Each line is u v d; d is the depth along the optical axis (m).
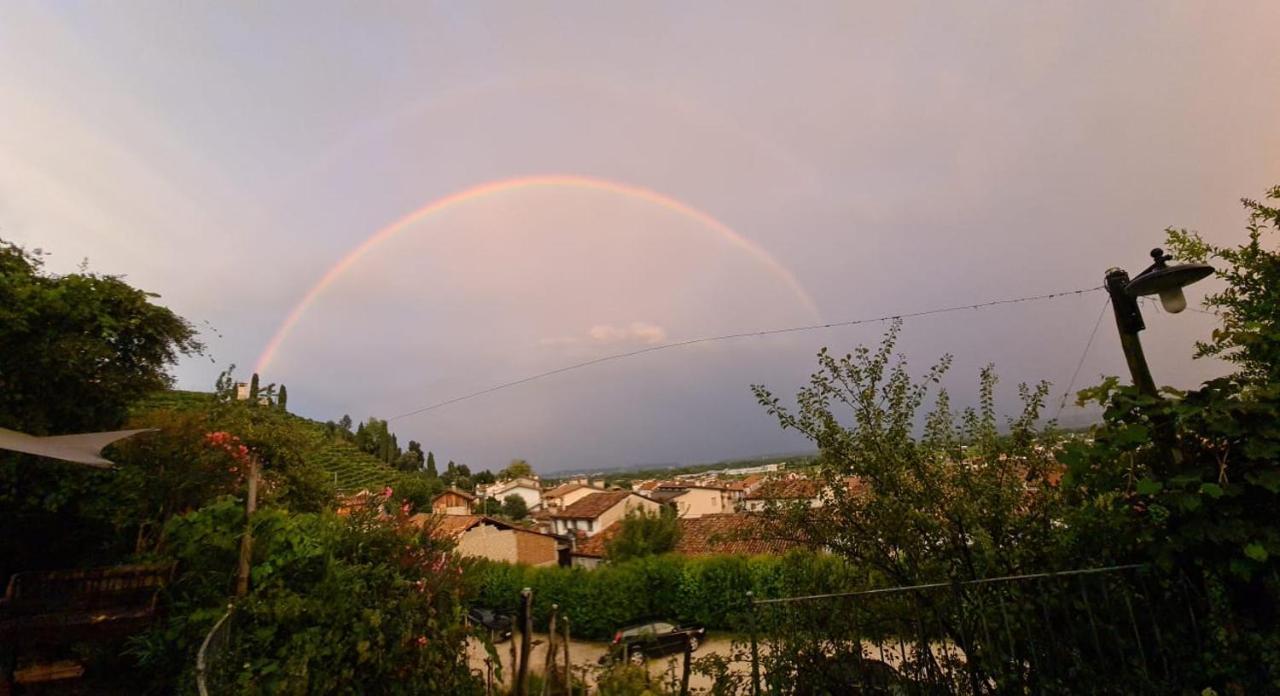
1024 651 3.81
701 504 52.53
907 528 5.11
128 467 8.01
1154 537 3.23
